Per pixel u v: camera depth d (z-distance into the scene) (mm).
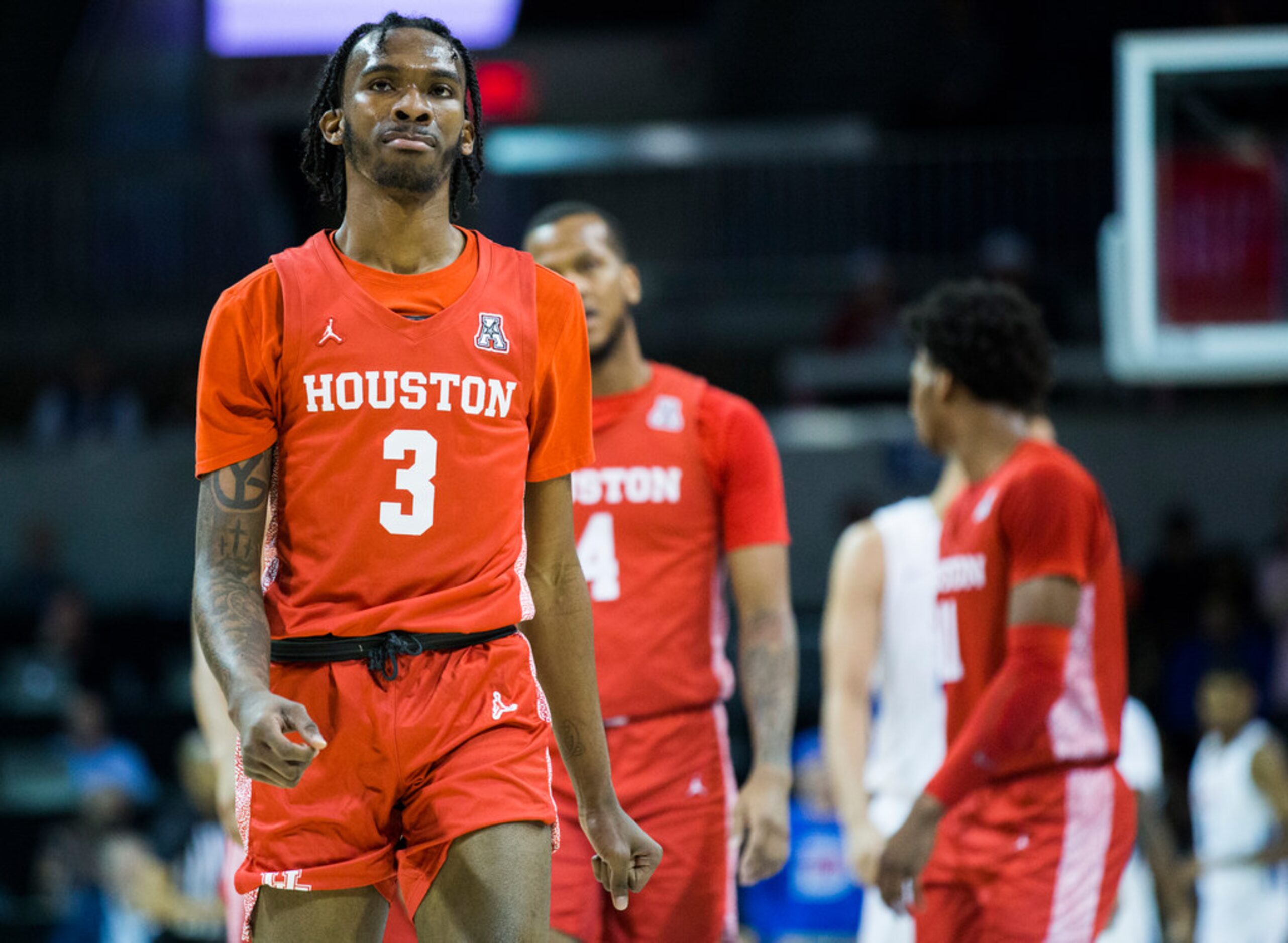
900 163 37781
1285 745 24078
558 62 41781
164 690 28828
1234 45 18578
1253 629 25453
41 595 30703
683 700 9664
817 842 21078
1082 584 9484
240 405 6195
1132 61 18703
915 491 31031
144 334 38562
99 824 21438
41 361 38406
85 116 42312
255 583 6176
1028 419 10477
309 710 6082
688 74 42000
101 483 33562
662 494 9867
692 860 9531
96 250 39375
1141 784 13461
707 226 38375
